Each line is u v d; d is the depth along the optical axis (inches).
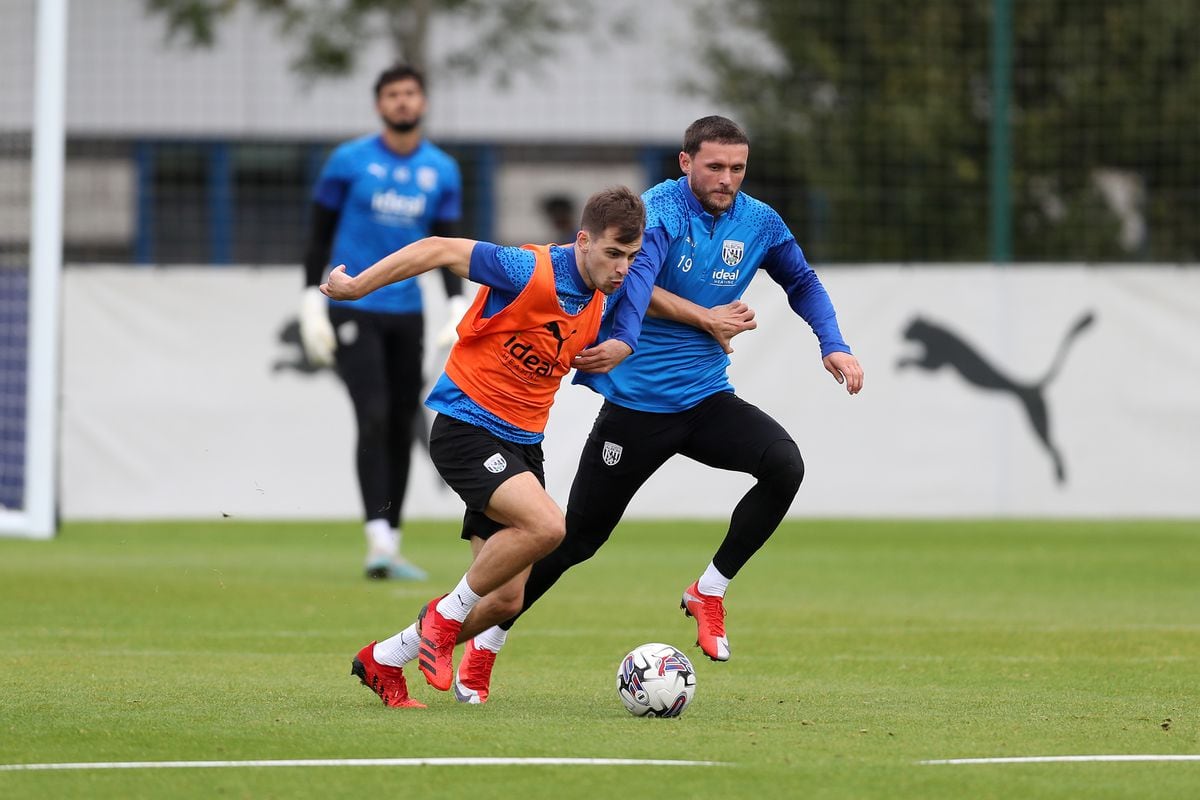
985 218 2984.7
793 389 2284.7
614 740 750.5
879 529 2213.3
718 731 780.0
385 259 831.7
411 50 3120.1
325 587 1515.7
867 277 2295.8
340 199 1599.4
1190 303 2295.8
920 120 2992.1
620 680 829.8
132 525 2192.4
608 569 1739.7
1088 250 2952.8
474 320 850.1
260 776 665.6
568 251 840.3
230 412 2223.2
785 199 3073.3
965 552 1930.4
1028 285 2305.6
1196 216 2962.6
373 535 1560.0
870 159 3021.7
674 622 1293.1
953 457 2305.6
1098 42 2982.3
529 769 679.7
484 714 832.3
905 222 3014.3
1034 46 2994.6
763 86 3132.4
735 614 1359.5
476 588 835.4
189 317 2219.5
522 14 3161.9
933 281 2303.2
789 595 1510.8
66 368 2212.1
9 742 738.8
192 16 3073.3
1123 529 2210.9
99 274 2210.9
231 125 3164.4
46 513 2003.0
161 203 3147.1
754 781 660.7
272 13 3147.1
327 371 2226.9
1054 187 2979.8
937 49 3019.2
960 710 856.3
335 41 3129.9
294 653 1094.4
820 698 901.2
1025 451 2306.8
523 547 829.2
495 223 3225.9
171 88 3139.8
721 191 938.1
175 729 773.3
